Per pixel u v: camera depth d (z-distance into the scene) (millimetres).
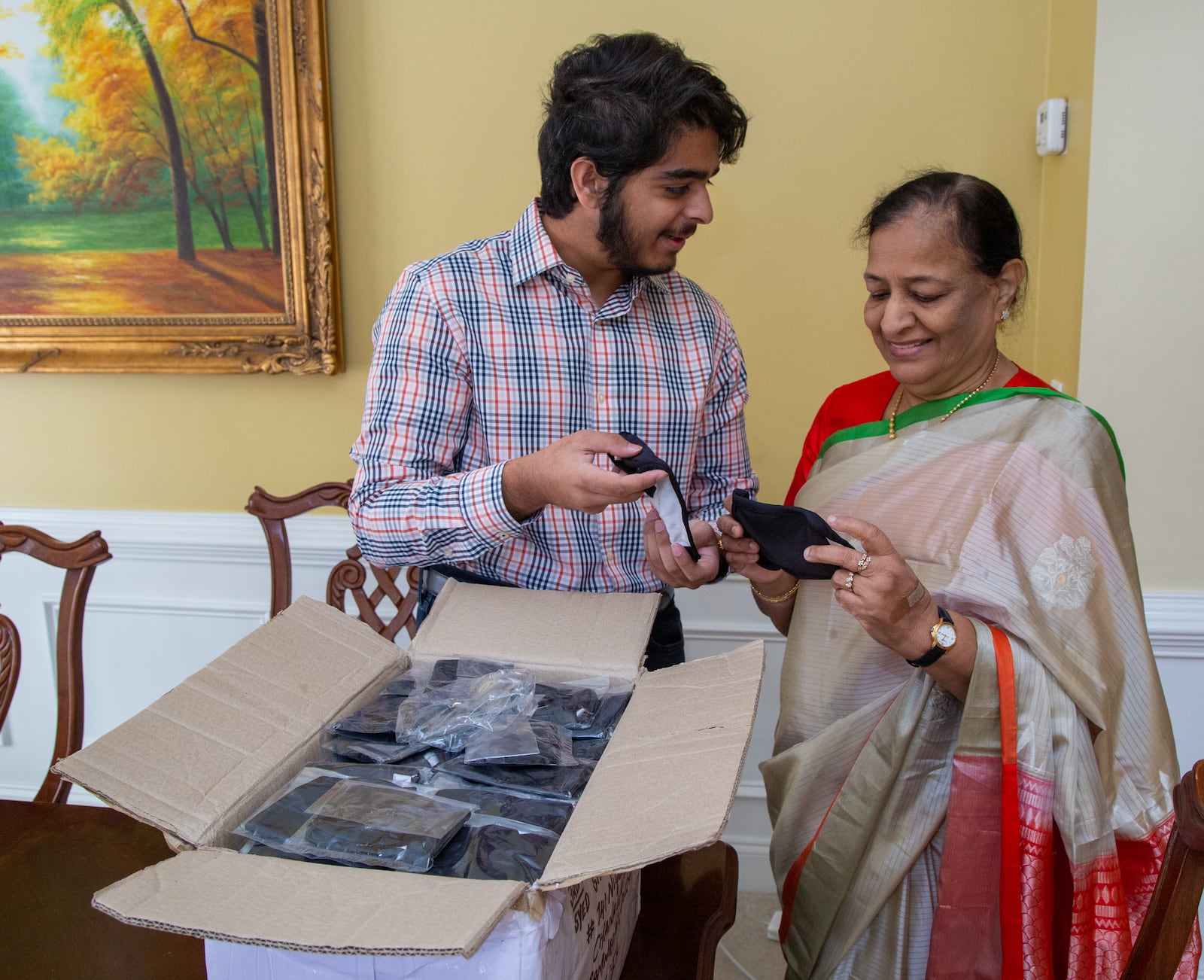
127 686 2385
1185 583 1837
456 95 2020
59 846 1257
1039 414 1145
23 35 1979
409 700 1016
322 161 1993
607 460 1228
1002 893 1096
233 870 720
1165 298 1717
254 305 2080
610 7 1959
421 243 2096
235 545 2238
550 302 1241
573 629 1148
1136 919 1187
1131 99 1654
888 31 1916
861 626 1216
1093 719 1082
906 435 1213
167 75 1977
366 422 1234
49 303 2119
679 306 1349
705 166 1110
